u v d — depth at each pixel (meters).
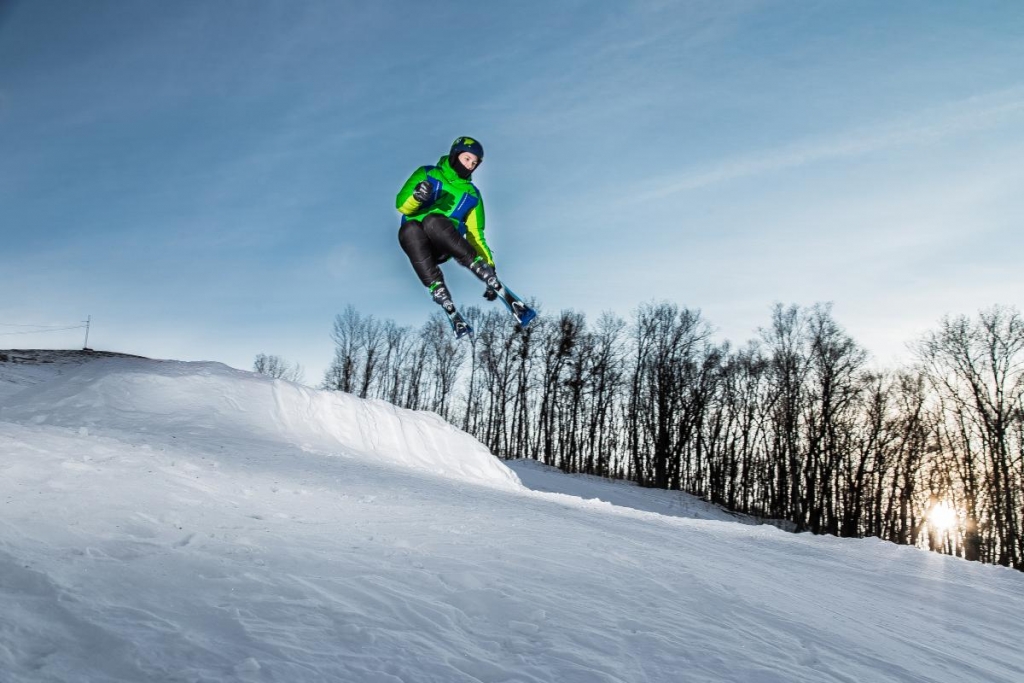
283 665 3.15
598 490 33.78
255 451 12.72
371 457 16.41
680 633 4.94
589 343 47.59
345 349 50.44
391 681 3.20
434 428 19.06
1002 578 12.03
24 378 23.22
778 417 42.69
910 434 38.66
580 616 4.92
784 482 41.84
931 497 38.59
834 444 40.12
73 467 6.83
